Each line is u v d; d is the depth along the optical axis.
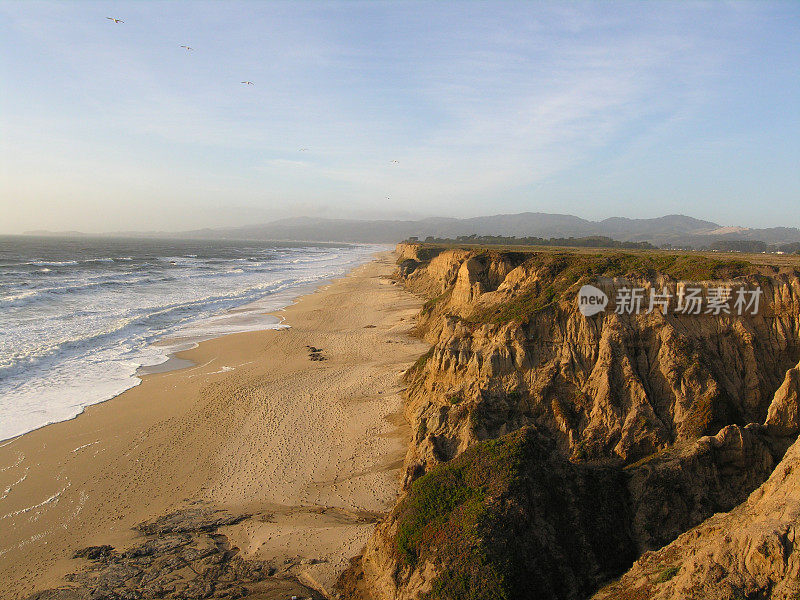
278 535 17.47
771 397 21.27
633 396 20.47
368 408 28.75
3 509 19.31
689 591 10.22
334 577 15.22
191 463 22.98
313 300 72.00
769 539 9.68
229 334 49.03
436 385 25.55
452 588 12.72
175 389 32.75
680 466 16.92
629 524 16.03
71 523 18.48
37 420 27.39
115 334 47.03
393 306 64.94
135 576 15.38
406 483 19.47
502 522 13.73
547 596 12.99
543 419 21.31
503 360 22.95
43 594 14.66
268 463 22.91
